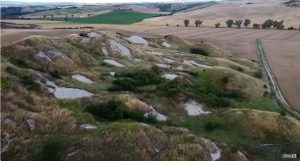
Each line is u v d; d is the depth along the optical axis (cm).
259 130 3694
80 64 5109
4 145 3005
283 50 9381
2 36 8700
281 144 3566
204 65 6425
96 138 3088
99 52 6009
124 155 2959
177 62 6266
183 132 3400
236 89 5072
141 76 4800
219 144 3344
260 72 6662
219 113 4031
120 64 5506
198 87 4797
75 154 2953
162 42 8738
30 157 2933
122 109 3688
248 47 9769
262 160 3306
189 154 3075
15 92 3631
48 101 3697
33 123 3262
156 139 3169
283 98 5194
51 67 4647
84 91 4144
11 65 4169
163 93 4259
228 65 6681
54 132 3212
